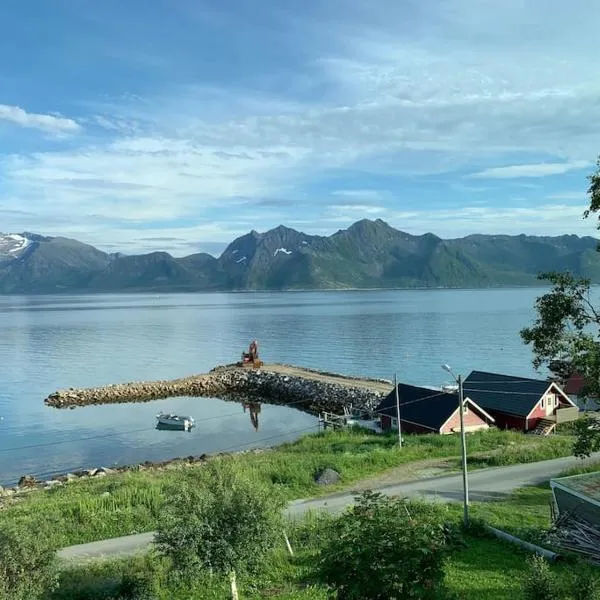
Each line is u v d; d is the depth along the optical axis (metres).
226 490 19.05
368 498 16.30
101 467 52.72
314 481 36.06
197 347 142.12
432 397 55.78
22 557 15.68
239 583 21.20
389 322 185.50
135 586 20.52
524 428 53.59
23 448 60.50
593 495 25.48
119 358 126.00
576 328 21.73
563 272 21.98
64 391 87.62
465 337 139.75
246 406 82.44
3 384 97.25
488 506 30.42
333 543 14.77
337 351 125.88
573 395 62.44
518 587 20.58
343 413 72.62
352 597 14.00
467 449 44.41
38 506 31.77
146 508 30.78
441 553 14.59
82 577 21.38
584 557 23.86
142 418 74.94
